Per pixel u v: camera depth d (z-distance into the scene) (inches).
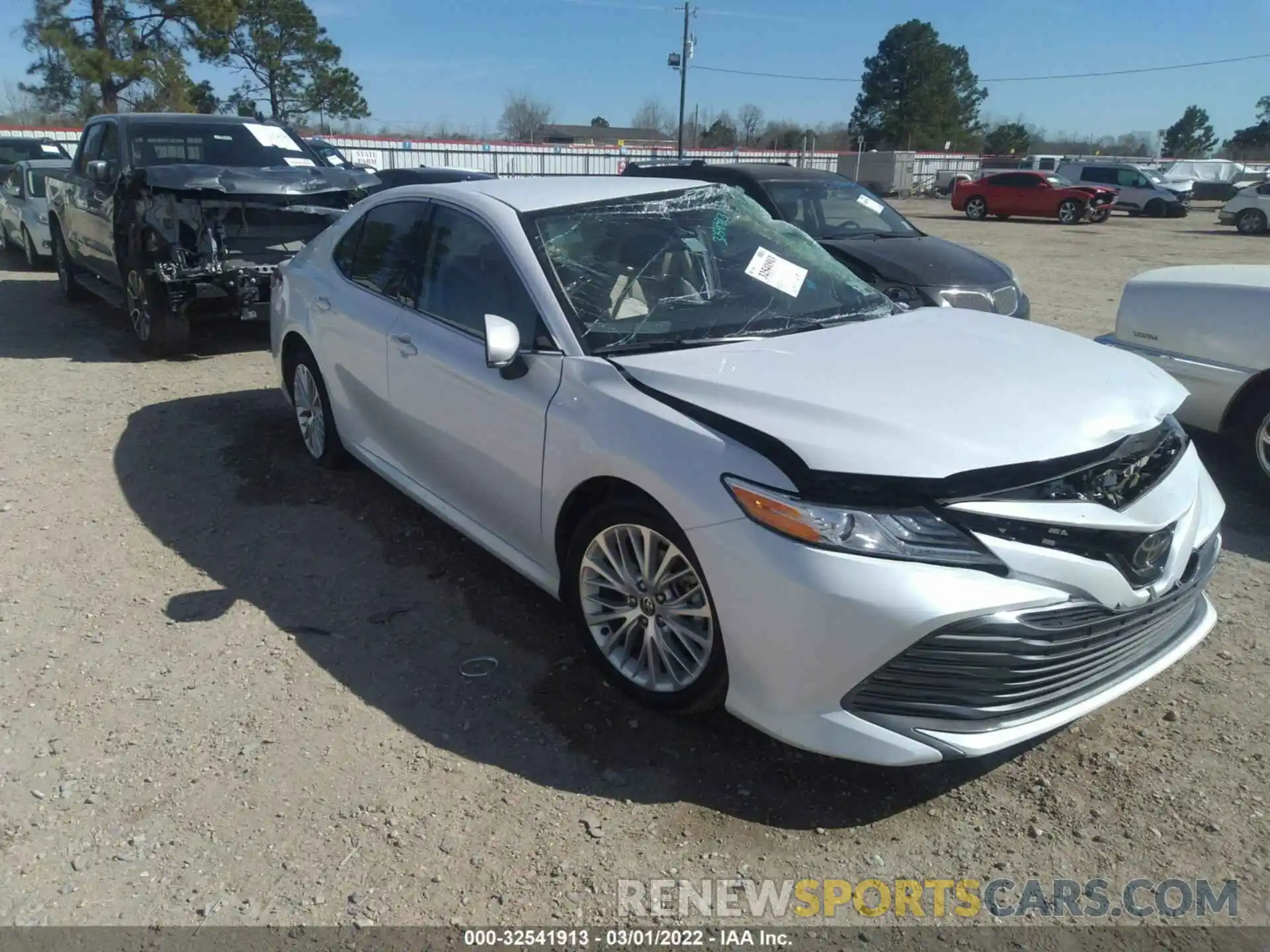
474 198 156.0
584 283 138.7
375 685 132.4
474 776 114.6
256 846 103.6
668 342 131.6
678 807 110.0
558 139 3186.5
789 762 117.3
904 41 2630.4
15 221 510.6
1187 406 207.8
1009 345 134.9
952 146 2719.0
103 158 335.9
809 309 149.1
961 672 100.3
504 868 101.0
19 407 254.1
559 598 136.6
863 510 100.7
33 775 114.2
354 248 187.6
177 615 150.3
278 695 130.0
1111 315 431.5
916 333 139.9
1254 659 140.2
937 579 98.4
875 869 101.7
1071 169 1305.4
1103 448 108.3
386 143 1578.5
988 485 101.7
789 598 101.5
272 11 1593.3
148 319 298.8
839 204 341.4
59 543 175.0
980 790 113.4
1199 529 118.5
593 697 129.6
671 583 118.1
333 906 96.0
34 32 1215.6
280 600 155.3
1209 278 206.8
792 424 107.6
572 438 125.0
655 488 112.7
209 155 329.4
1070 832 106.8
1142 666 115.6
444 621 148.9
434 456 159.2
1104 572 103.9
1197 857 103.0
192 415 247.6
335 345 184.9
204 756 117.7
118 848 103.2
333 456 203.0
